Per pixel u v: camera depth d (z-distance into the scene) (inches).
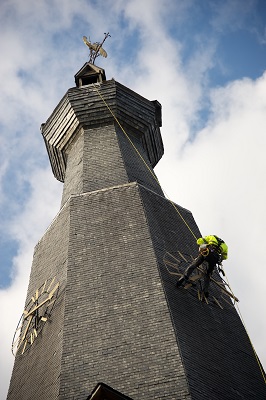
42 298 993.5
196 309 925.2
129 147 1301.7
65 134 1359.5
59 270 1008.2
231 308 987.3
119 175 1187.3
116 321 880.9
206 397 781.9
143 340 845.8
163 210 1118.4
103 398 705.6
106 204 1096.2
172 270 971.3
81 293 936.9
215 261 930.7
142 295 910.4
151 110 1402.6
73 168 1272.1
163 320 866.8
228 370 855.1
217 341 893.2
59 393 803.4
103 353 842.2
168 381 787.4
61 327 893.8
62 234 1077.8
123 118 1354.6
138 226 1036.5
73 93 1366.9
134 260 971.9
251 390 850.8
